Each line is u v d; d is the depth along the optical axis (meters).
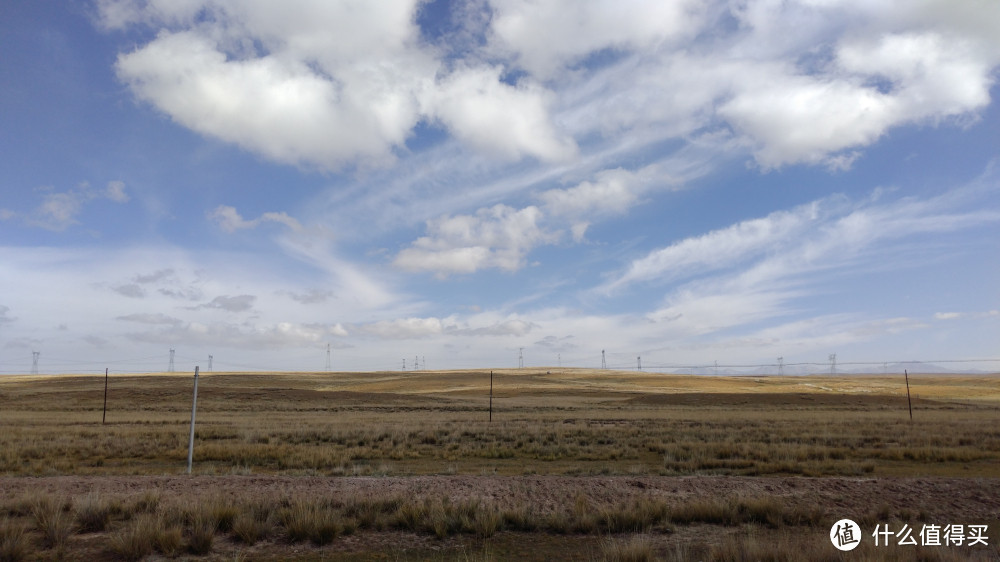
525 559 12.03
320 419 55.12
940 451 28.62
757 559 10.71
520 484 17.70
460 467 24.91
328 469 23.67
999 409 79.44
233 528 13.13
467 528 13.85
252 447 29.61
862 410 76.62
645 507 14.82
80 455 27.83
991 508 16.20
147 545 11.77
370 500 15.40
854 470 23.16
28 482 17.53
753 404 93.94
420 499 15.54
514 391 138.00
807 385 172.38
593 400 108.94
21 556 11.43
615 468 24.06
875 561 10.34
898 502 16.56
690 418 56.09
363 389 150.00
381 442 33.91
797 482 18.41
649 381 179.38
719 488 17.55
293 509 14.09
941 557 10.89
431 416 61.50
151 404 88.19
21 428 40.62
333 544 12.86
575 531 14.03
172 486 17.06
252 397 100.00
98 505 13.83
